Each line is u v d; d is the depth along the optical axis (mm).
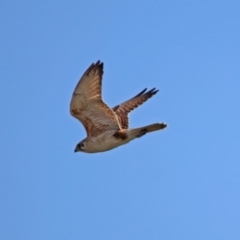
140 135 19219
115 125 19250
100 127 19375
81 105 19156
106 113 19203
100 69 18812
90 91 18922
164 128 19094
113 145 19391
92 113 19281
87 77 18750
